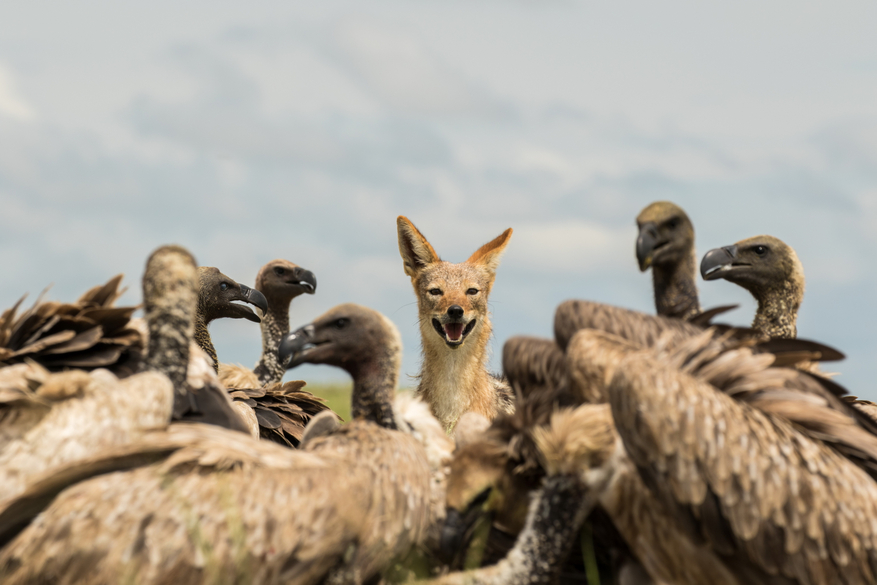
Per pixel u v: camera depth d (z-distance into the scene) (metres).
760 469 9.12
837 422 9.82
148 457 8.55
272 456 8.93
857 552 9.39
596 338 10.16
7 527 8.30
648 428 8.98
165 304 9.88
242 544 8.24
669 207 13.34
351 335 10.82
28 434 8.72
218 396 10.80
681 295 13.43
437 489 10.80
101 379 9.32
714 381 9.77
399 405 12.01
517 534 10.16
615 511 9.52
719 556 9.37
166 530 8.10
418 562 10.12
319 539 8.60
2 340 10.41
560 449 9.36
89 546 7.95
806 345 11.42
